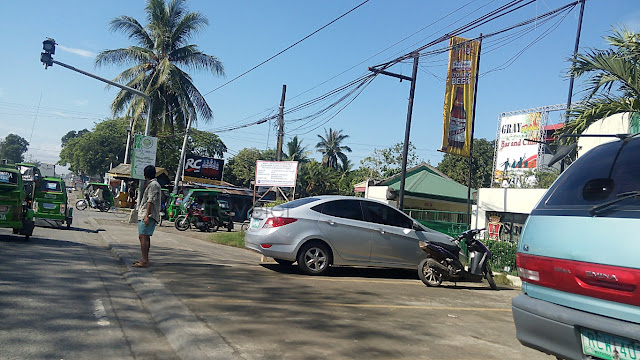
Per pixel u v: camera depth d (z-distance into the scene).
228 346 4.25
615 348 3.07
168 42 29.80
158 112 30.25
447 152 14.94
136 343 4.50
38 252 9.37
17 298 5.64
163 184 39.06
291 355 4.17
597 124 11.52
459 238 9.84
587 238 3.34
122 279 7.50
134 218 20.80
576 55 10.34
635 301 3.00
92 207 31.72
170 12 29.59
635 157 3.52
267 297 6.55
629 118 10.39
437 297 7.93
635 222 3.11
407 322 5.80
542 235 3.71
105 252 10.57
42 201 14.44
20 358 3.86
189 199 21.31
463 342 5.11
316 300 6.64
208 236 18.05
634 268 3.01
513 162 28.48
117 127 60.97
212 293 6.52
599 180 3.59
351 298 7.03
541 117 27.45
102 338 4.54
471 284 10.14
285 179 16.70
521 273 3.88
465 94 15.16
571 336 3.29
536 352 4.89
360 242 9.27
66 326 4.80
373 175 38.41
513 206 15.94
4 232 12.78
